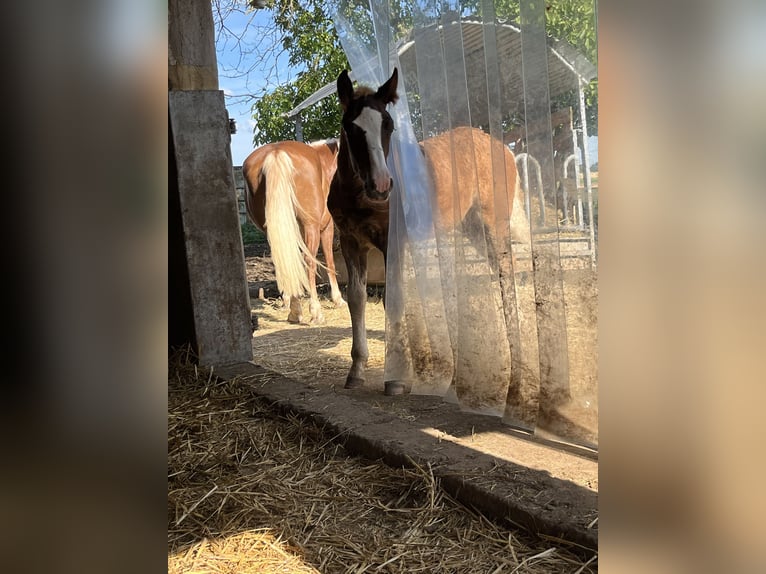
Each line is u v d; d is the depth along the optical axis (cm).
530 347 252
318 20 671
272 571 159
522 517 169
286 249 511
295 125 804
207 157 347
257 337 511
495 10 243
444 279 294
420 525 179
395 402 303
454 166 273
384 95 295
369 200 306
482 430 250
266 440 252
